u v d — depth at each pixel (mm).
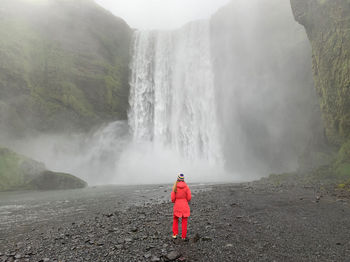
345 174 16031
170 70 43969
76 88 37000
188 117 40844
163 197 14172
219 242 5609
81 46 38688
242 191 14164
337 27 18031
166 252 4984
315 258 4664
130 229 6941
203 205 10469
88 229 7281
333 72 18703
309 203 9867
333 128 19641
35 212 11219
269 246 5340
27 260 4949
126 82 45062
